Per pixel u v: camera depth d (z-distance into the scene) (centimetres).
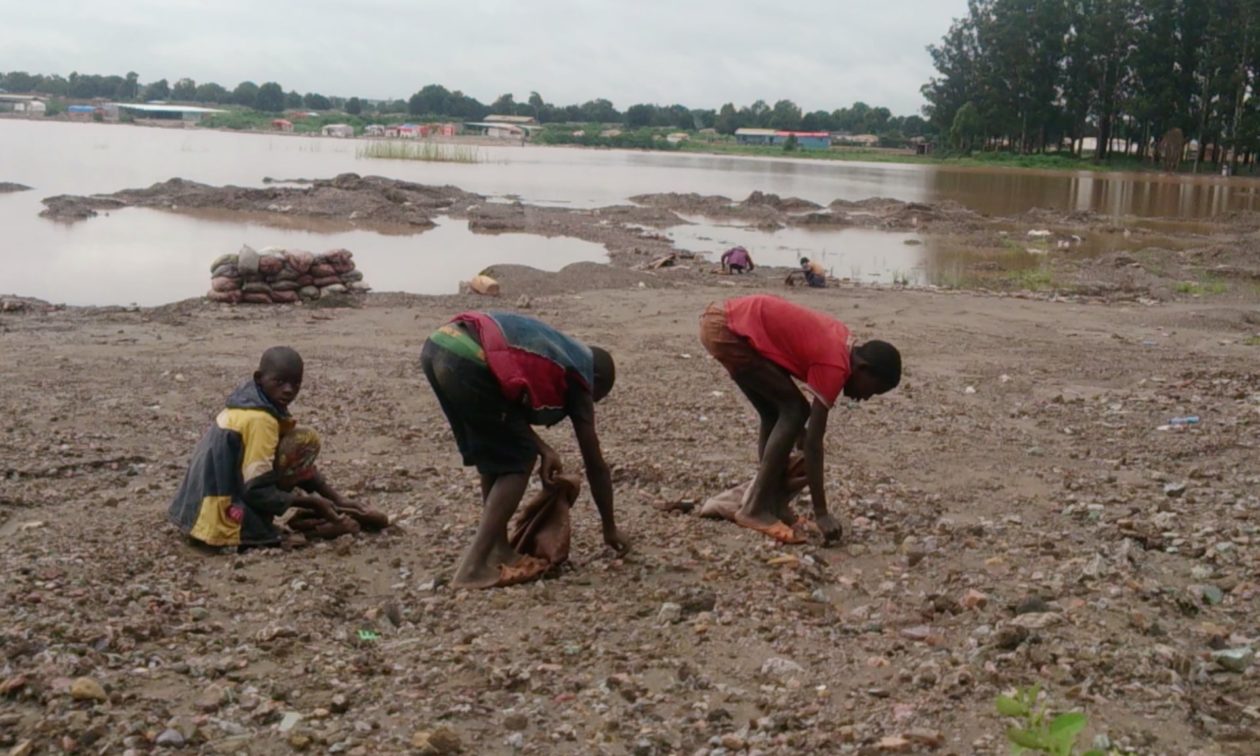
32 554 596
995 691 459
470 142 12569
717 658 500
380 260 2317
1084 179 7475
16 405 948
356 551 641
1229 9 8656
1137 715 441
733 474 796
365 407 991
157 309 1524
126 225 2750
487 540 593
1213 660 500
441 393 585
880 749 413
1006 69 10375
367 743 410
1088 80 9844
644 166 8019
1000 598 564
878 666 490
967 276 2356
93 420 912
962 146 10906
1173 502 748
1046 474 823
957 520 709
